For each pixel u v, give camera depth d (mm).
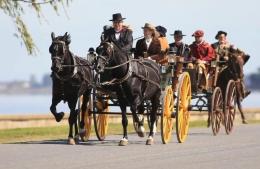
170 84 31109
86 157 24656
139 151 26641
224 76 36719
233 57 38438
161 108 29781
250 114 52156
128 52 29578
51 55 28578
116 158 24438
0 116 38656
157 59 30984
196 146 28594
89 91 30531
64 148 27547
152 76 29875
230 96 35750
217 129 34625
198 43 34781
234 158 24609
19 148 27375
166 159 24250
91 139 32375
